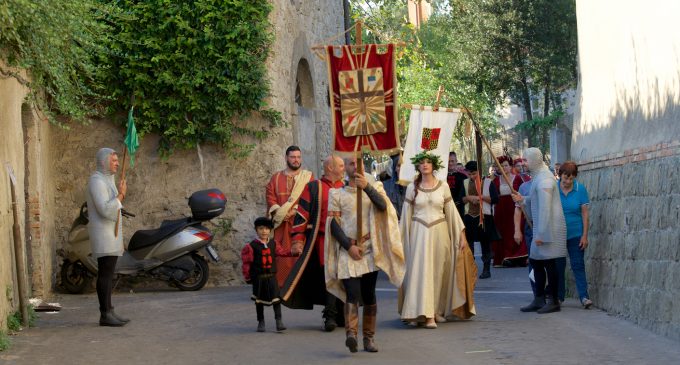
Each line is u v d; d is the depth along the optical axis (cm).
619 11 1182
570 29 3809
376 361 822
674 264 905
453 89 4162
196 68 1552
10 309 1041
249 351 889
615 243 1111
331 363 815
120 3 1534
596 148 1262
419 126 1164
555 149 3450
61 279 1488
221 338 977
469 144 4966
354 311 848
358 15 2938
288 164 1218
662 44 1016
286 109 1692
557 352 848
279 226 1195
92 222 1079
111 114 1575
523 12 3856
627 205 1074
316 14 2017
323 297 1023
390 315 1144
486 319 1084
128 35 1535
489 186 1636
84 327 1075
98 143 1580
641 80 1088
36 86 1155
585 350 854
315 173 1931
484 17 3906
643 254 1006
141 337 995
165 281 1484
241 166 1599
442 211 1063
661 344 871
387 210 861
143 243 1466
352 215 865
